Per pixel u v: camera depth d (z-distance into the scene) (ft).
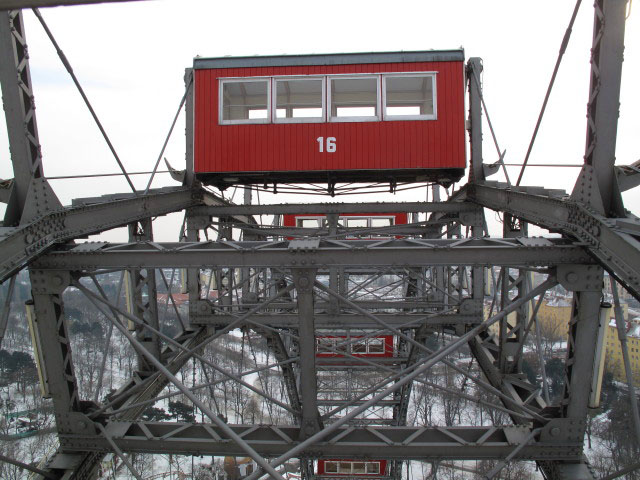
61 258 18.76
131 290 27.43
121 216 24.40
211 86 34.35
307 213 36.45
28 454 114.52
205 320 36.27
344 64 33.63
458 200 37.63
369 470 65.51
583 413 18.90
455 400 127.13
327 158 33.71
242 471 107.96
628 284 14.73
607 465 107.34
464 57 33.24
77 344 210.18
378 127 33.53
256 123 34.06
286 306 39.06
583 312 18.07
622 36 16.12
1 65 17.29
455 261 17.79
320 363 58.80
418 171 34.94
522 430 20.07
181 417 123.85
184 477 107.45
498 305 30.50
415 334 42.75
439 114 33.24
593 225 16.49
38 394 158.51
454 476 105.40
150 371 27.43
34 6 9.35
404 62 33.42
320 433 16.69
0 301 150.30
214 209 35.91
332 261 17.88
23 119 17.67
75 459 20.18
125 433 20.83
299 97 36.42
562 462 19.33
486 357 30.19
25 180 17.92
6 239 15.61
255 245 19.06
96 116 22.31
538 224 21.99
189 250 18.51
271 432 20.56
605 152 16.66
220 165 34.22
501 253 17.76
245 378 160.45
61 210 19.06
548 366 148.87
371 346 63.77
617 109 16.44
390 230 37.06
